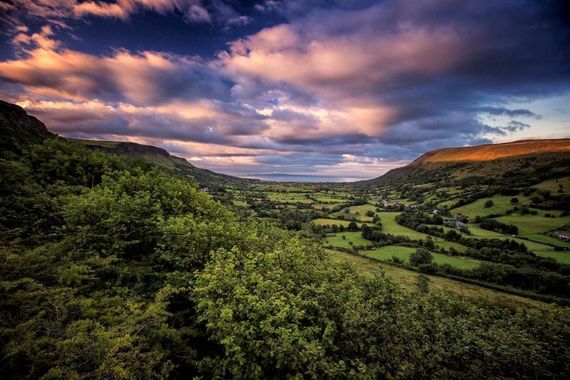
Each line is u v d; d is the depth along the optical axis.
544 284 53.66
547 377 10.27
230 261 12.91
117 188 20.23
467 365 10.12
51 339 8.10
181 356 11.05
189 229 15.72
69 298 10.47
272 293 10.89
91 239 15.20
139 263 15.96
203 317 10.59
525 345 11.01
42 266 12.31
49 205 19.28
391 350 9.80
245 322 9.55
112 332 8.85
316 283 13.73
